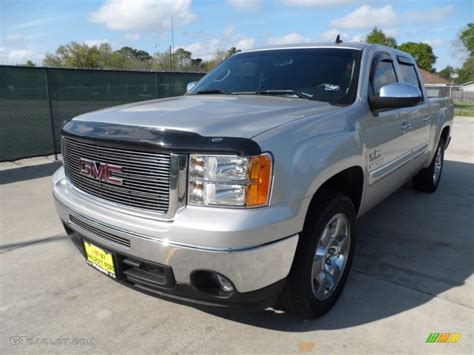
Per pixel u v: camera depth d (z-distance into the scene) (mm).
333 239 2697
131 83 8977
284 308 2615
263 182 2006
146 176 2123
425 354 2326
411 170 4355
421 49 75625
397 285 3066
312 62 3402
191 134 2047
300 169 2172
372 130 3000
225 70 3871
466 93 46969
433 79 49656
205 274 2098
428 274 3246
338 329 2547
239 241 1950
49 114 7699
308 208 2396
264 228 1997
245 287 2061
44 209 4762
